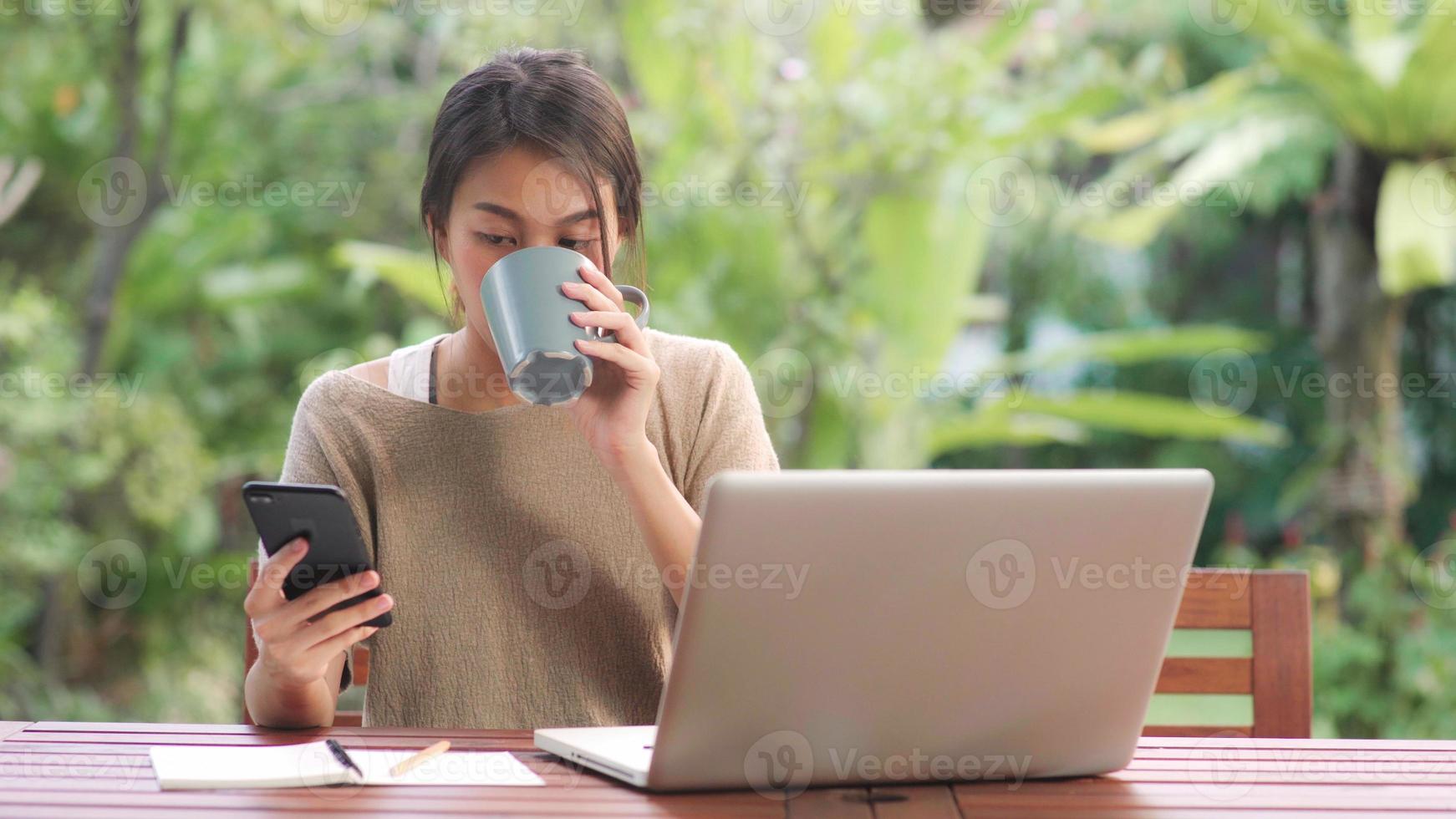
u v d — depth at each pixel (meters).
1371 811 1.02
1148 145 6.48
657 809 0.99
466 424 1.54
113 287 5.52
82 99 5.81
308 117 6.27
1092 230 5.41
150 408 5.25
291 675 1.21
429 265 4.59
